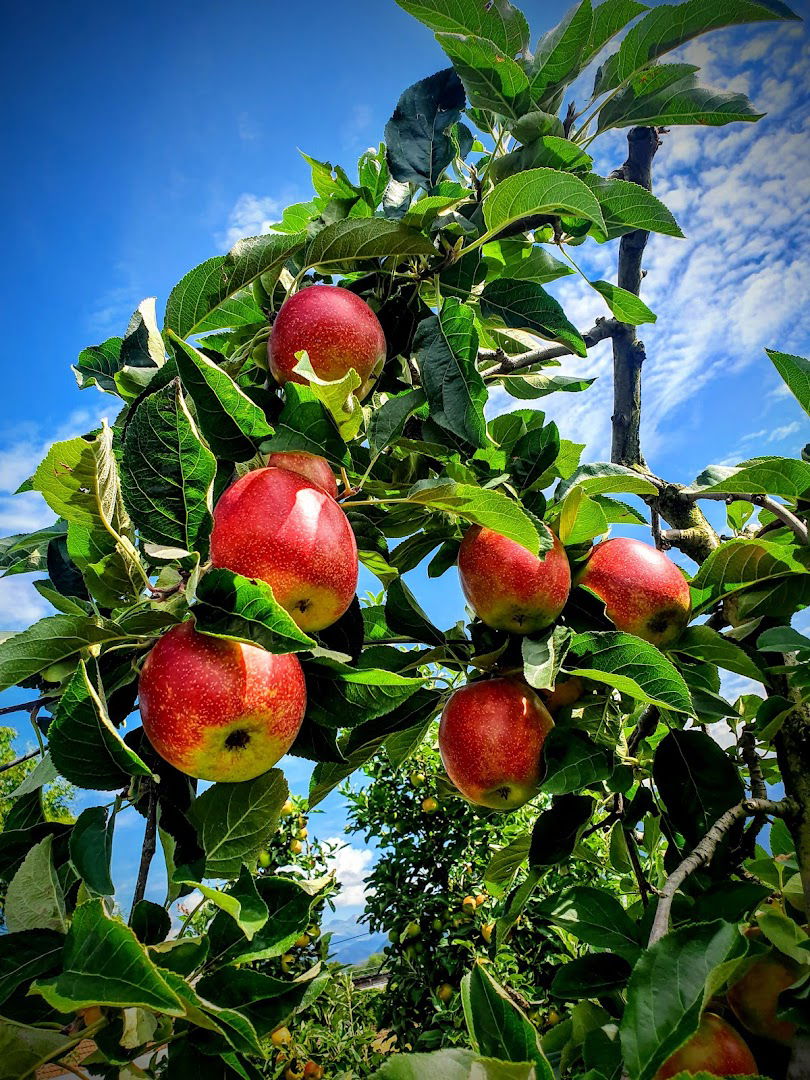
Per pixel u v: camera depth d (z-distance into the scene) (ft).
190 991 0.93
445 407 1.48
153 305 1.63
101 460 1.20
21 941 1.11
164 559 1.24
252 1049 1.00
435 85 1.84
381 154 1.97
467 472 1.52
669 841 1.58
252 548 1.14
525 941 4.44
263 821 1.25
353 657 1.34
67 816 1.54
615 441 2.10
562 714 1.61
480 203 1.78
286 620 1.01
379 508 1.62
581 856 2.03
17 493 1.72
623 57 1.72
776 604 1.59
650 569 1.57
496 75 1.69
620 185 1.68
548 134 1.71
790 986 1.16
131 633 1.18
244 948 1.17
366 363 1.51
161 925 1.14
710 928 0.94
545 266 2.00
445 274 1.77
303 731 1.33
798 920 1.43
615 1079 1.05
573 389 2.21
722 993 1.25
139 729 1.26
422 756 5.39
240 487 1.20
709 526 1.82
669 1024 0.86
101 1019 1.11
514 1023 0.87
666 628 1.57
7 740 8.38
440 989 4.83
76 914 0.96
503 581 1.48
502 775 1.52
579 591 1.61
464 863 5.23
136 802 1.23
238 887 1.12
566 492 1.56
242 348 1.69
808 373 1.55
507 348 2.11
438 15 1.67
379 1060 4.91
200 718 1.08
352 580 1.23
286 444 1.31
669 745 1.54
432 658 1.64
